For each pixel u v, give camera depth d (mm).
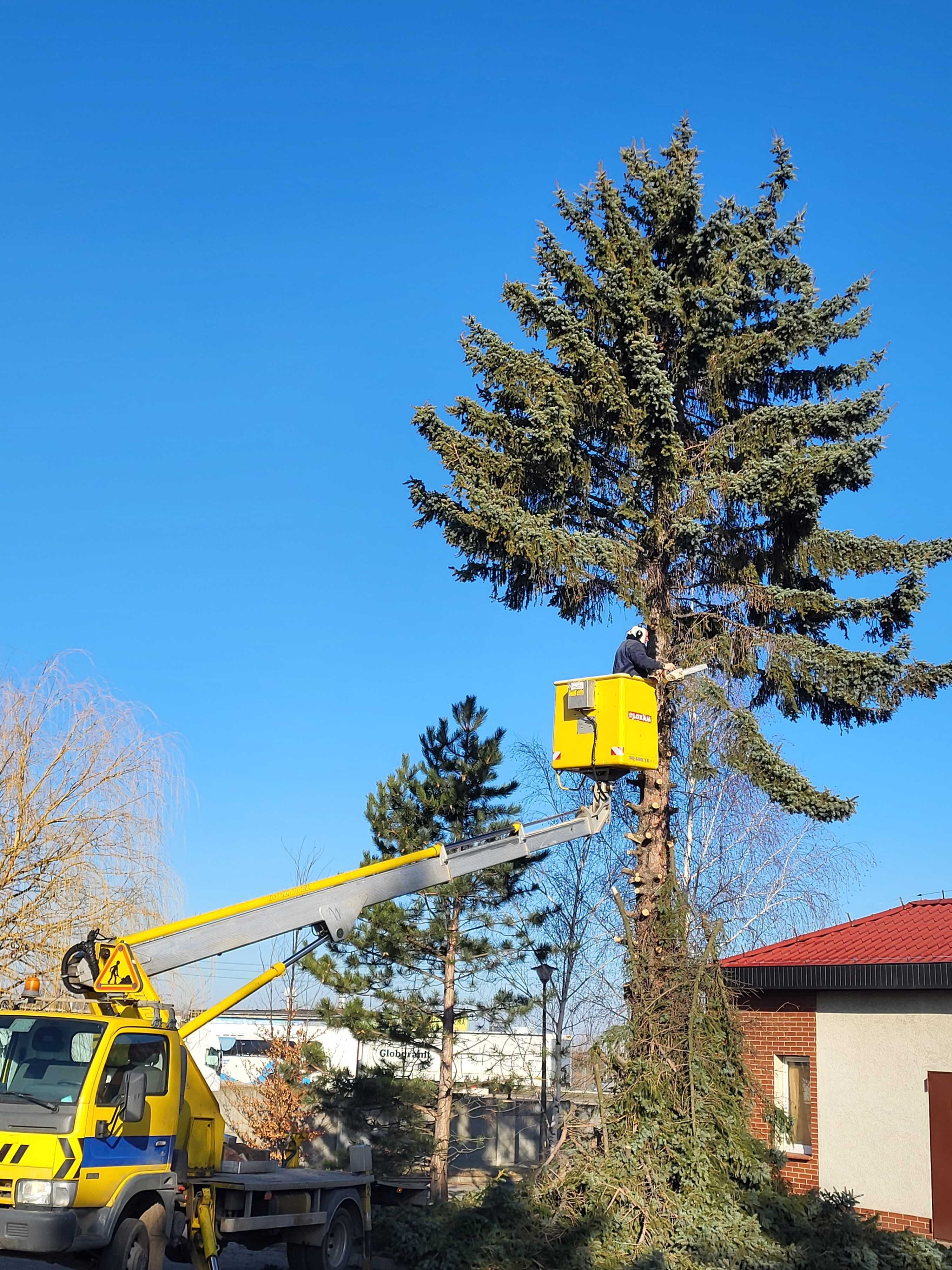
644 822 17234
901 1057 16203
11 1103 10555
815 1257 14000
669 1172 15180
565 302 18812
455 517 17484
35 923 14961
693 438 19406
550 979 26250
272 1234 13445
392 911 28094
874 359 19719
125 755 15984
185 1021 15016
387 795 29344
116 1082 11000
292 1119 28875
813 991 17516
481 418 18109
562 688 14797
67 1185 10164
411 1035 28172
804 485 17156
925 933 17359
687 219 18484
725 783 24234
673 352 18656
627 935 16594
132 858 15773
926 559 17953
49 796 15438
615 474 18781
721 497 17359
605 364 17625
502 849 13883
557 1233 14617
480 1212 15289
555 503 18375
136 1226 10938
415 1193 16562
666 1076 15648
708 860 24953
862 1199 16188
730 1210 14883
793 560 18578
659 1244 14430
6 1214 9953
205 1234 12289
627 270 17969
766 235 19953
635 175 19719
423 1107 29094
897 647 17266
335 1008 28672
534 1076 29875
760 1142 15883
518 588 18938
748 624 18906
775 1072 17781
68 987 11875
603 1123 15742
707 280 18719
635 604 17672
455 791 28500
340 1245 14266
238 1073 39375
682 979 16062
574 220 19172
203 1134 12922
